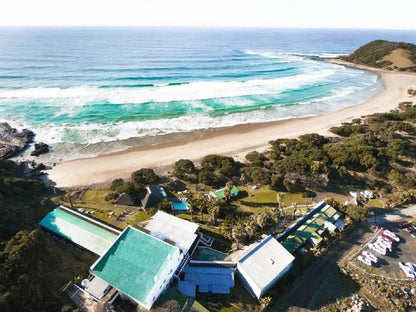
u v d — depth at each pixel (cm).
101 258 3416
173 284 3534
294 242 4297
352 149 6788
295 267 3950
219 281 3566
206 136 8250
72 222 4281
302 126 9200
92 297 3203
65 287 3306
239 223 4353
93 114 9075
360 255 4247
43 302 3033
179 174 6091
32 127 8119
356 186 6019
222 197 5378
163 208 4812
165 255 3444
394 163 6644
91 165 6575
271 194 5628
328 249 4331
